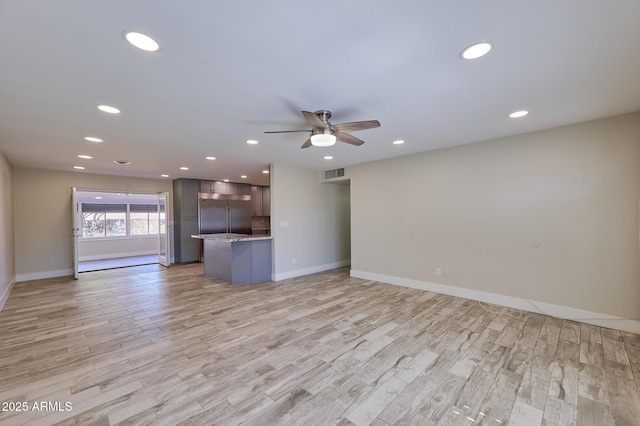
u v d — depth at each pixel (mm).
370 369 2344
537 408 1872
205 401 1963
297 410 1871
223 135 3482
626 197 2980
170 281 5562
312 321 3387
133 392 2064
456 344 2760
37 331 3158
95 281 5602
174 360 2510
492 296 3932
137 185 7301
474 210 4074
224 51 1729
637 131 2906
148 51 1718
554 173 3396
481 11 1405
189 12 1380
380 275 5289
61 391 2078
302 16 1419
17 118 2814
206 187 7910
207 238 5496
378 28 1524
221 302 4164
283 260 5621
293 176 5797
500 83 2203
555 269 3418
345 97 2418
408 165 4812
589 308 3203
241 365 2420
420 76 2072
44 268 5938
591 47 1728
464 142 4012
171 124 3057
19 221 5648
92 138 3561
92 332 3125
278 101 2482
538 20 1479
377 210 5293
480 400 1954
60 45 1635
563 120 3109
